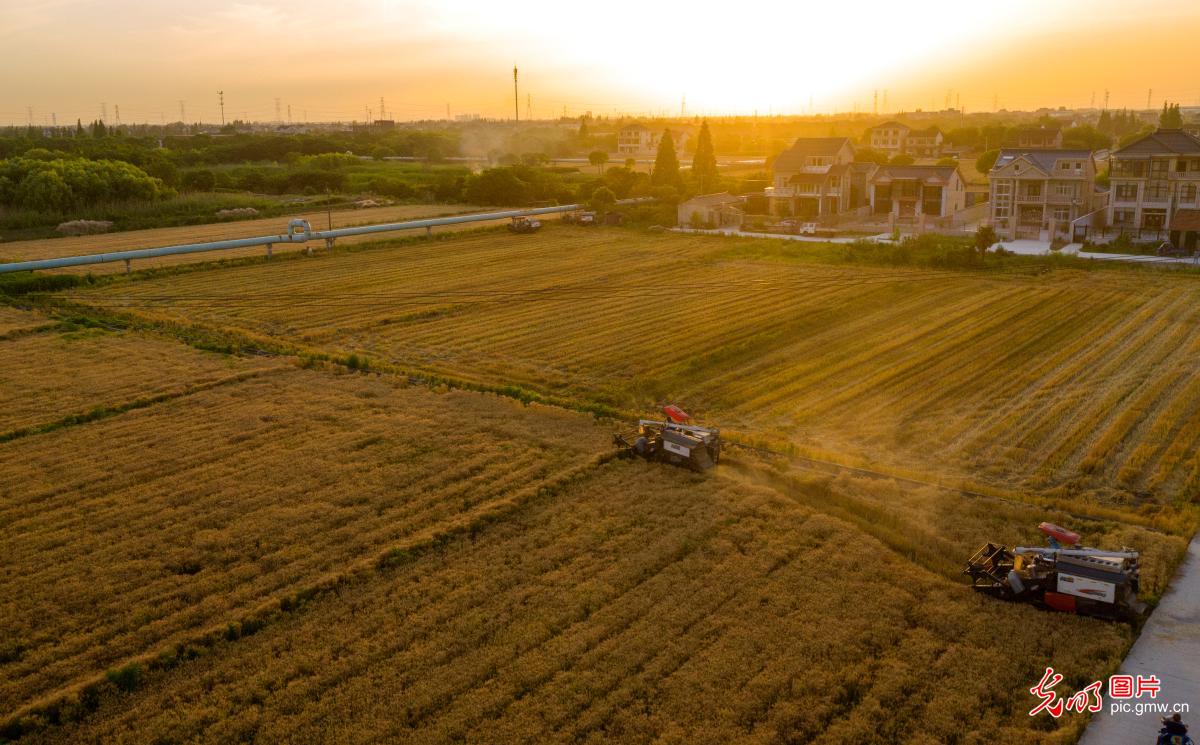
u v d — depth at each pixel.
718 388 35.88
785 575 20.72
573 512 24.05
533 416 31.59
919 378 36.66
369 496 24.95
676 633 18.42
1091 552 19.72
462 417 31.41
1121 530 23.03
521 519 23.59
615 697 16.36
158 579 20.72
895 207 84.38
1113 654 17.81
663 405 33.75
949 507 24.53
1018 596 19.69
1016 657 17.77
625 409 33.38
